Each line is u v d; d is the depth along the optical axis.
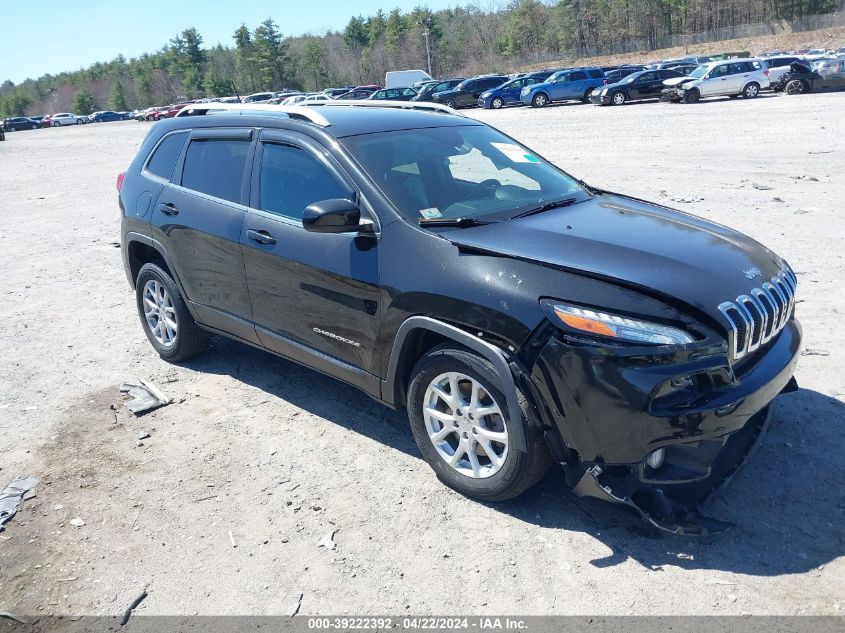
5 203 14.24
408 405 3.58
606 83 35.19
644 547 3.01
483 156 4.30
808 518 3.11
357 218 3.51
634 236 3.36
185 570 3.06
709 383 2.87
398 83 51.44
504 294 3.05
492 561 2.99
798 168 11.47
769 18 93.00
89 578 3.04
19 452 4.08
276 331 4.23
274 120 4.29
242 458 3.91
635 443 2.84
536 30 102.06
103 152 27.83
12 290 7.52
